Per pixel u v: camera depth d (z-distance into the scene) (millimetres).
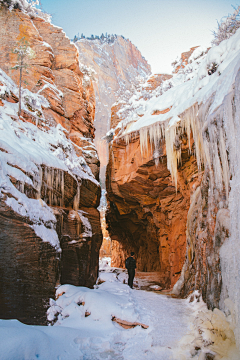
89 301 6621
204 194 8070
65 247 8594
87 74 16406
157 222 15922
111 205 21438
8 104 9250
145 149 12922
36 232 6496
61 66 13812
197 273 7699
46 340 4617
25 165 7098
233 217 5406
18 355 3900
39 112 10859
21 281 5965
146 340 5414
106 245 39500
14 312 5715
